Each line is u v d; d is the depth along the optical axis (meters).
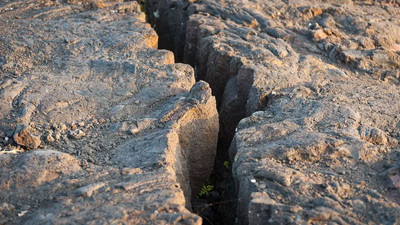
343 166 5.55
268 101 7.25
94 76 7.84
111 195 4.97
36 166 5.45
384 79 8.46
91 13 10.46
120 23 9.94
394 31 10.37
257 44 9.06
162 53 8.55
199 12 10.46
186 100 6.85
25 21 9.93
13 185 5.23
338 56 9.05
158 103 7.25
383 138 6.02
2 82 7.45
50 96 7.17
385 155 5.75
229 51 8.65
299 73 8.11
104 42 8.97
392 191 5.23
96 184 5.14
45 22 9.91
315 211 4.75
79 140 6.44
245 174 5.45
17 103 7.01
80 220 4.58
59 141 6.41
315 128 6.16
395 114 6.62
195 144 6.82
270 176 5.28
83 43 8.91
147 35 9.37
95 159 5.98
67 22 9.92
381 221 4.77
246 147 5.92
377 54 8.94
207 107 6.76
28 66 8.13
